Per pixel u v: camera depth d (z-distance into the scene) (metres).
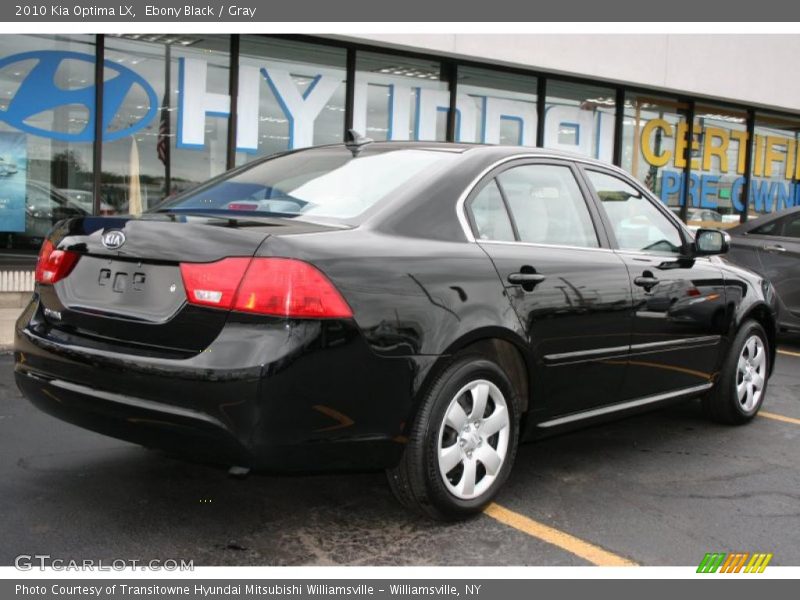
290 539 3.24
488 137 11.55
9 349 6.60
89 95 8.80
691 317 4.58
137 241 3.07
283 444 2.84
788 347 8.55
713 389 5.09
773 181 15.31
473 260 3.39
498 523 3.48
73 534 3.21
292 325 2.81
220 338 2.81
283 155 4.22
